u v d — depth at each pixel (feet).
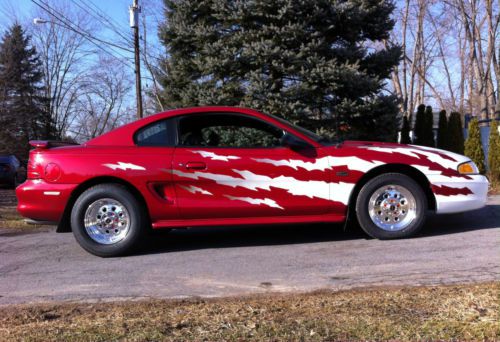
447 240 17.47
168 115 17.70
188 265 15.83
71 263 16.62
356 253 16.31
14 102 118.73
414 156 17.53
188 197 16.94
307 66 36.14
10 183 55.36
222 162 16.94
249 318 10.71
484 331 9.52
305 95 37.19
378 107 38.14
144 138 17.39
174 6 46.83
